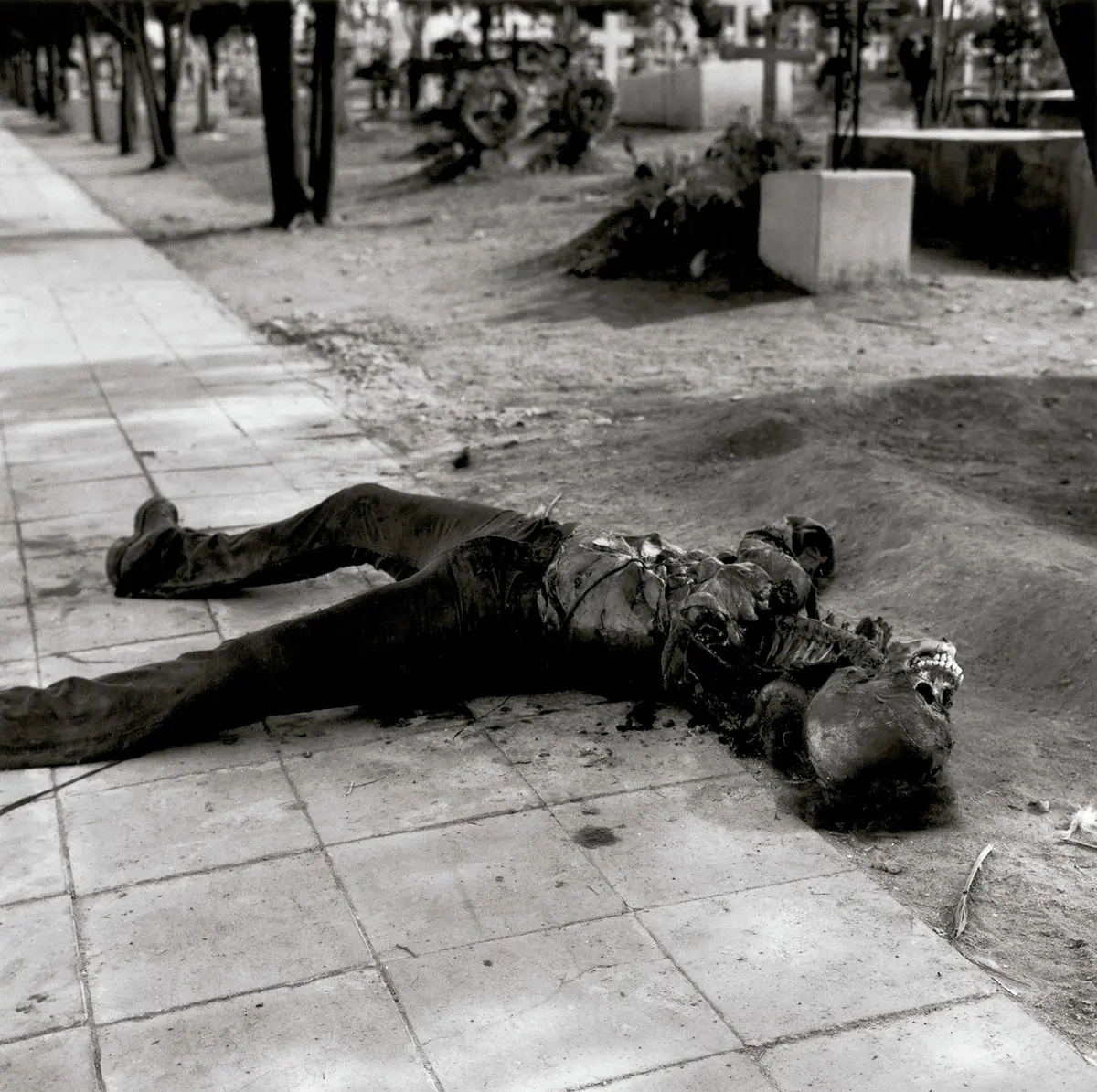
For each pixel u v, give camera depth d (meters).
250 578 5.71
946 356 10.83
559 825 4.04
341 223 21.42
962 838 3.96
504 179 24.11
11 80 94.81
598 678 4.79
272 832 4.02
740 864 3.83
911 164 15.77
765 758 4.40
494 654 4.72
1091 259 14.09
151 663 5.03
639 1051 3.07
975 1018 3.18
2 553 6.57
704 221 14.23
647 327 12.41
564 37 35.47
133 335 12.73
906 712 3.92
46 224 22.98
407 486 7.66
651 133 27.98
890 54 33.72
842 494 6.55
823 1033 3.13
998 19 22.28
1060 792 4.20
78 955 3.45
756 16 33.47
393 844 3.94
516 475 7.73
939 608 5.47
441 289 15.02
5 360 11.47
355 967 3.38
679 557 4.69
